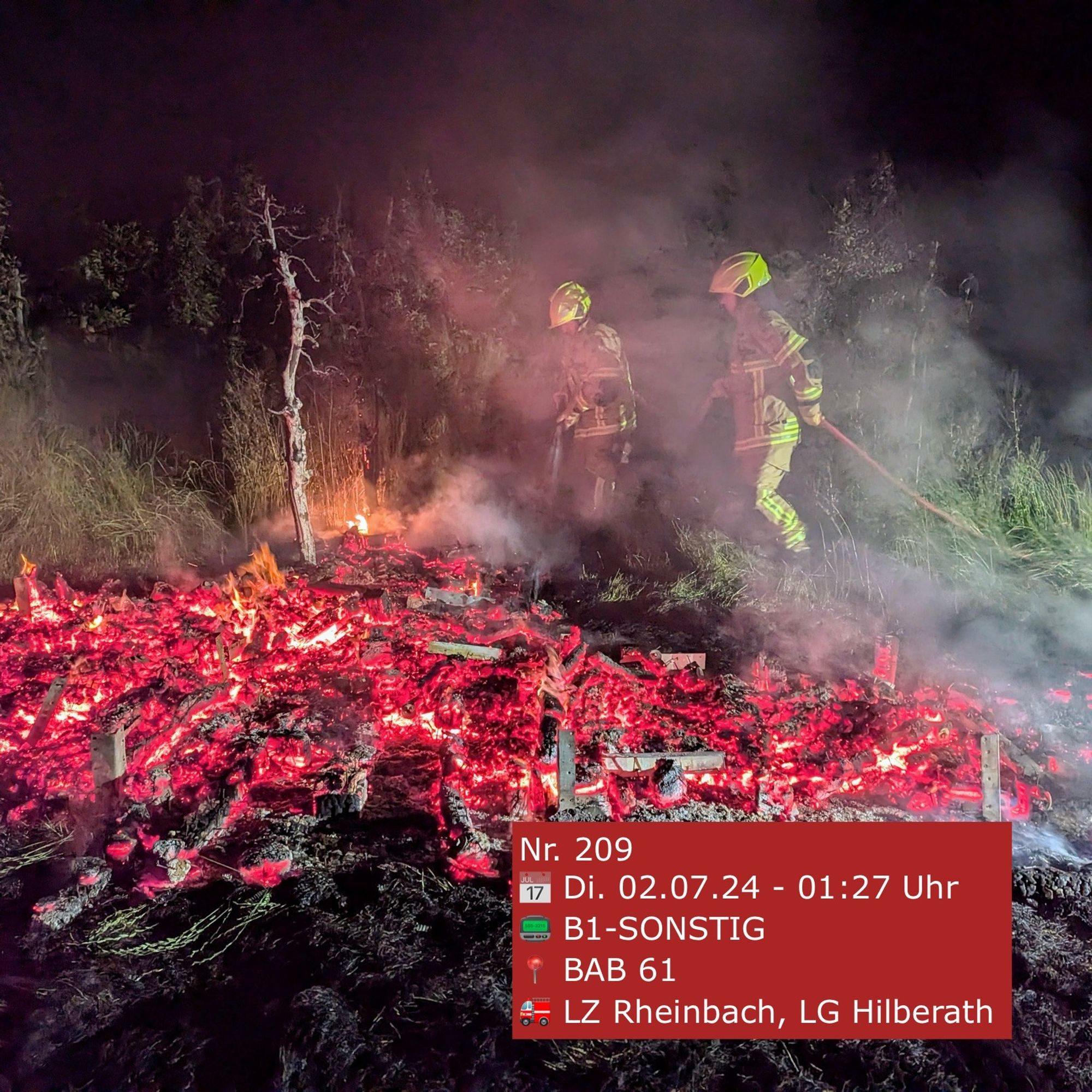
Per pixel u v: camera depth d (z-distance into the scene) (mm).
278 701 5102
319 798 4016
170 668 5070
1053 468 8461
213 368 9695
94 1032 2930
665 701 5133
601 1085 2758
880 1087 2770
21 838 3932
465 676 5113
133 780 4098
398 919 3396
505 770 4406
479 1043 2889
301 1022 2918
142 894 3525
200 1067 2805
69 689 4957
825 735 4738
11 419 8219
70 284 9711
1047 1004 3078
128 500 7977
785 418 7160
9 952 3258
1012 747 4523
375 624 5918
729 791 4316
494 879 3672
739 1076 2809
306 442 8977
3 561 7188
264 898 3510
